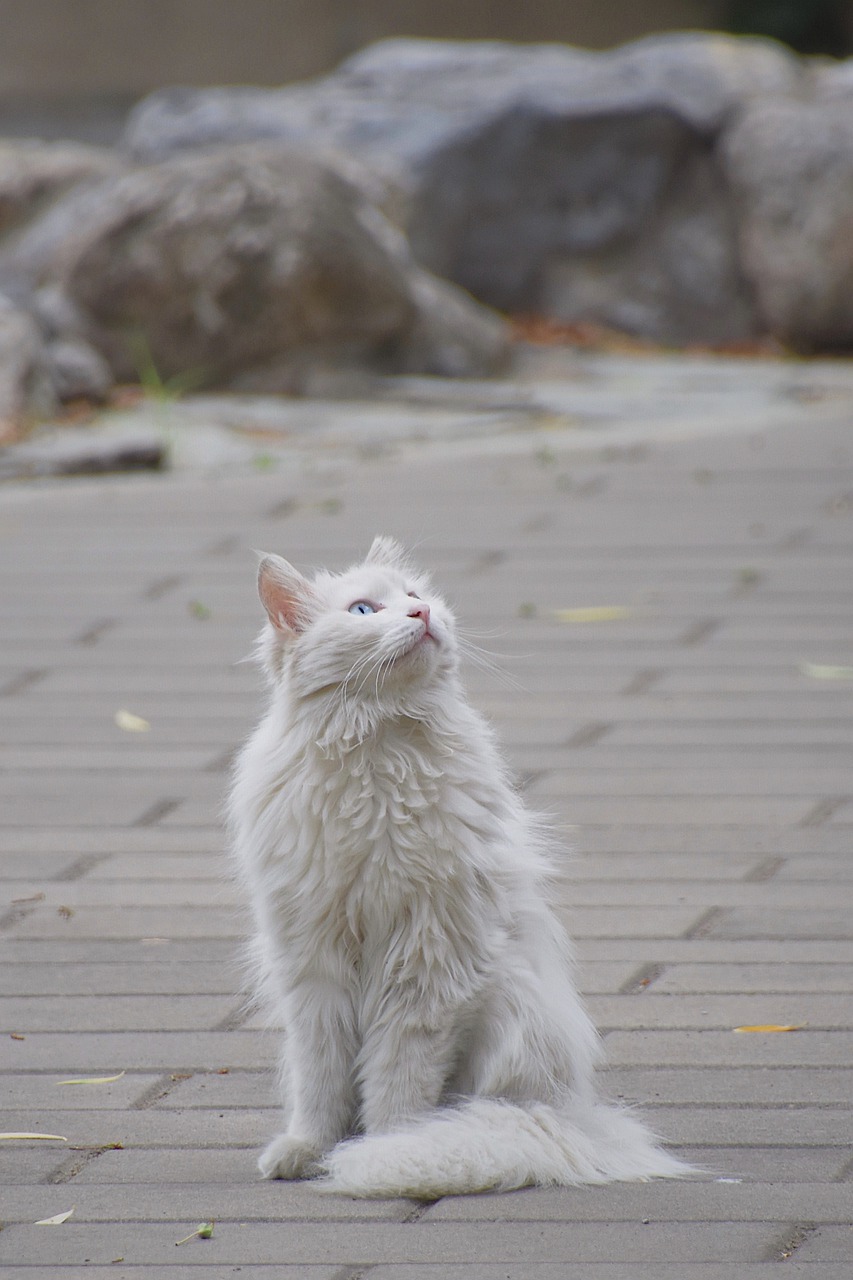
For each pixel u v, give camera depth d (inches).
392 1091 193.5
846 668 398.9
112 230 693.3
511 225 873.5
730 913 271.7
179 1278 166.6
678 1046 226.4
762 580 462.9
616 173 866.1
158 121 882.8
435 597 220.5
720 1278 163.6
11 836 314.3
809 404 685.3
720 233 861.8
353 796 191.3
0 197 780.6
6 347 629.3
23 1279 167.0
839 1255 168.2
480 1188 185.5
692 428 640.4
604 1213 179.6
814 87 870.4
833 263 806.5
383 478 571.2
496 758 209.9
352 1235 175.8
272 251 680.4
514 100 862.5
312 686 195.9
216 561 490.0
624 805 323.3
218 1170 195.2
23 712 385.4
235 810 203.9
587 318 872.9
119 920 275.1
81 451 582.9
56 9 1262.3
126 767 350.9
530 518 522.0
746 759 347.3
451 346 735.7
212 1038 233.3
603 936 263.6
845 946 258.1
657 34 1337.4
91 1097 215.9
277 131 861.2
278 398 697.0
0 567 487.8
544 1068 194.1
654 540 498.6
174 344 697.0
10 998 246.8
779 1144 197.9
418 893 191.0
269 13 1278.3
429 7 1290.6
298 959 196.9
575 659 410.6
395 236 748.0
